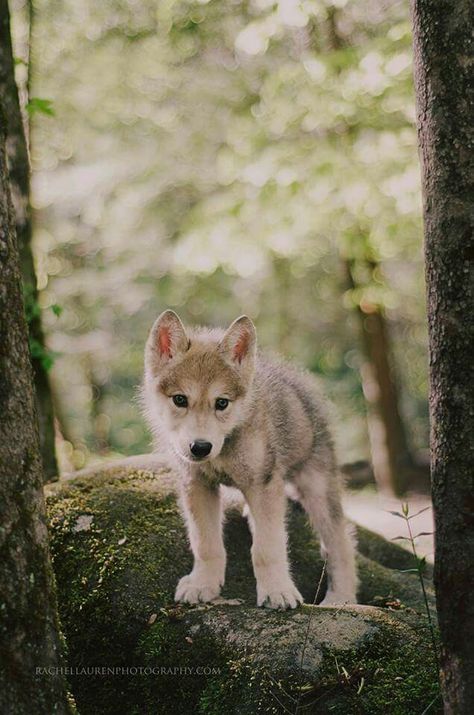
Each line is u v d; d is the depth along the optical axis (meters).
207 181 12.86
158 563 4.20
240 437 4.02
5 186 2.85
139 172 12.77
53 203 13.02
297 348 18.19
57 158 12.81
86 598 4.04
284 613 3.76
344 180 9.39
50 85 12.02
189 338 4.29
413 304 14.84
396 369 15.98
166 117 12.67
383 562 5.62
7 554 2.74
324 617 3.70
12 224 2.89
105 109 12.74
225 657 3.60
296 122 9.62
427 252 2.94
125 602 3.99
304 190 9.55
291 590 3.88
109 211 13.02
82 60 12.17
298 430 4.55
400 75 8.49
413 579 5.03
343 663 3.44
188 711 3.64
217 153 12.38
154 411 4.34
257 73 11.52
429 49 2.83
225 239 10.29
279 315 16.78
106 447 15.69
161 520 4.47
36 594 2.84
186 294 15.09
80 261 14.62
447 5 2.76
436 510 2.93
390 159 9.21
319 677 3.37
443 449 2.89
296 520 5.17
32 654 2.79
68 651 3.95
